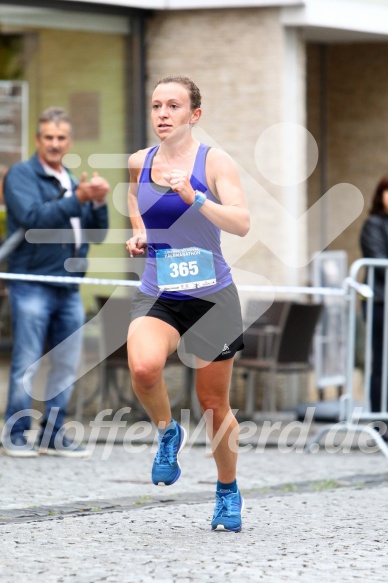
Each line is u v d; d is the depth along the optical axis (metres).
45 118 23.02
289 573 13.11
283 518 16.73
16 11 29.11
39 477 20.25
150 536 15.19
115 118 30.56
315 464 22.83
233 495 15.69
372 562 13.84
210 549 14.39
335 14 30.86
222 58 30.48
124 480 20.17
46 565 13.31
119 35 30.56
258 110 30.25
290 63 30.33
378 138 36.34
